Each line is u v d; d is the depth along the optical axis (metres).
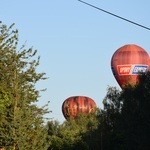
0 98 53.16
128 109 102.69
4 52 55.62
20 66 56.16
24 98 54.06
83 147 133.88
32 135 54.12
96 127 143.50
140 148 97.81
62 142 133.25
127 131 100.81
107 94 130.00
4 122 52.50
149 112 97.56
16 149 52.59
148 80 102.62
